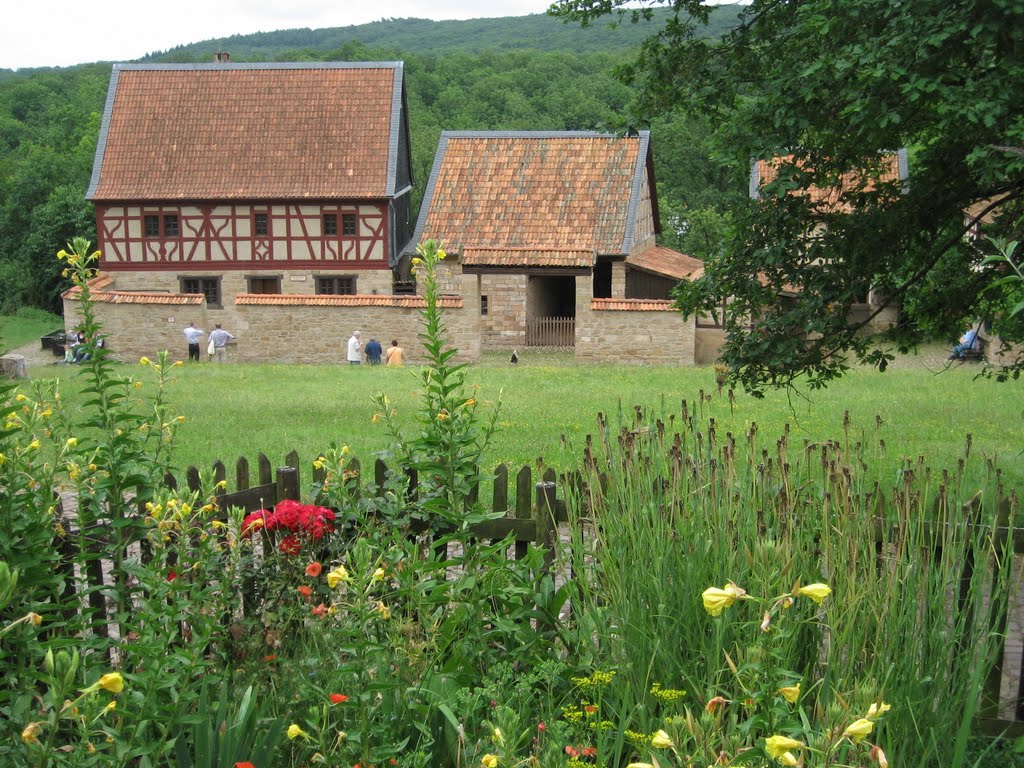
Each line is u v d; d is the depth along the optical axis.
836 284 8.46
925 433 13.59
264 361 30.11
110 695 3.46
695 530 4.16
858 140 7.92
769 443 12.30
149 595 3.84
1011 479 9.73
